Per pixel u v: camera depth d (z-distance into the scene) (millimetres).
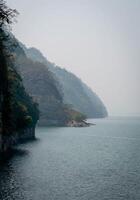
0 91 93188
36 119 187375
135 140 170750
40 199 48531
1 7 67375
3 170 70062
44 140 152875
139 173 71812
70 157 96500
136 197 51375
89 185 58969
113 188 57094
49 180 61906
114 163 86625
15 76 134750
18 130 132125
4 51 99188
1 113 94375
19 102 142000
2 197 48875
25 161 83500
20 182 59094
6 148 104812
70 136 186750
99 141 160750
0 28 80125
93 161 89688
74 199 49219
